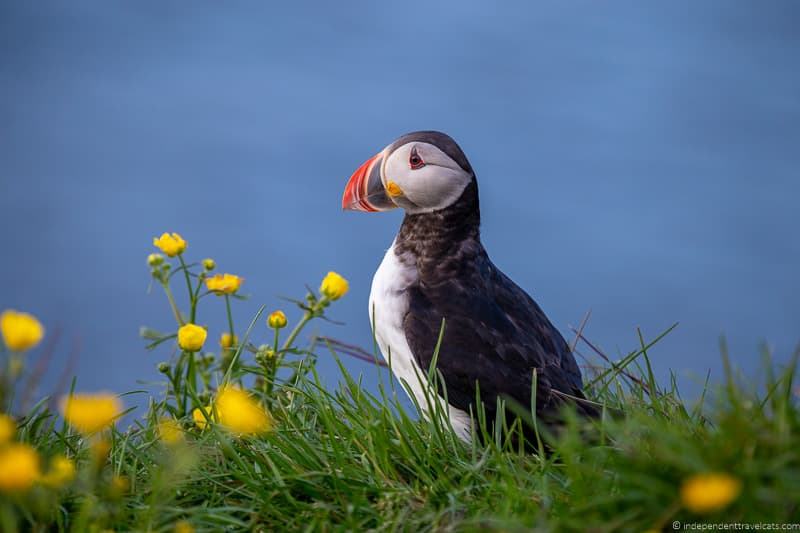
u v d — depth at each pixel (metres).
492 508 3.69
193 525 3.70
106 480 3.86
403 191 5.09
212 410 4.30
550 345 5.00
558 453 3.87
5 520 3.39
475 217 5.18
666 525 3.26
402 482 4.01
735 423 3.23
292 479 3.93
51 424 4.16
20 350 3.60
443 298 4.94
